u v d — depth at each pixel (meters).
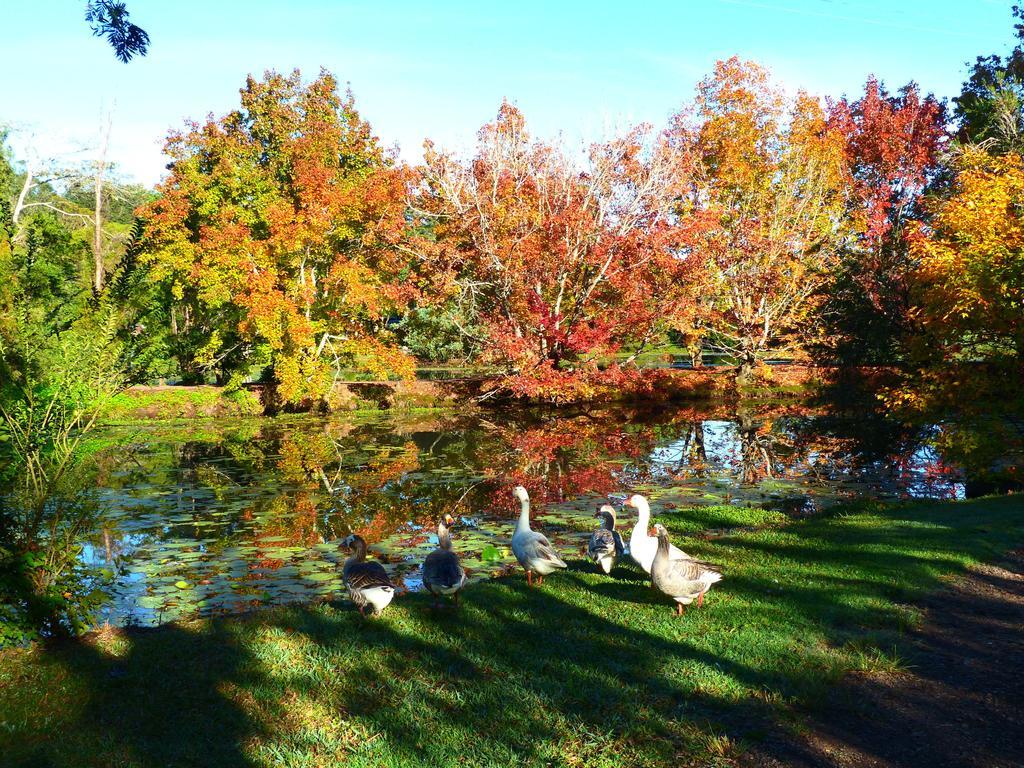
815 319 39.72
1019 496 14.66
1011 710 5.71
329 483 19.44
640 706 5.76
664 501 16.41
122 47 8.39
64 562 7.98
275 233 31.97
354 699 6.01
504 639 7.24
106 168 42.31
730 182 42.84
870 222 38.31
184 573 11.27
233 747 5.30
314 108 35.66
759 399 40.00
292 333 32.19
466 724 5.54
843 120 45.28
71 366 8.38
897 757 5.06
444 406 38.53
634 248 36.66
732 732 5.40
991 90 36.78
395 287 35.06
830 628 7.41
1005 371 16.58
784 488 17.75
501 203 37.34
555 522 14.36
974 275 15.80
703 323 43.66
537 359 36.31
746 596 8.45
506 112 37.47
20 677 6.53
